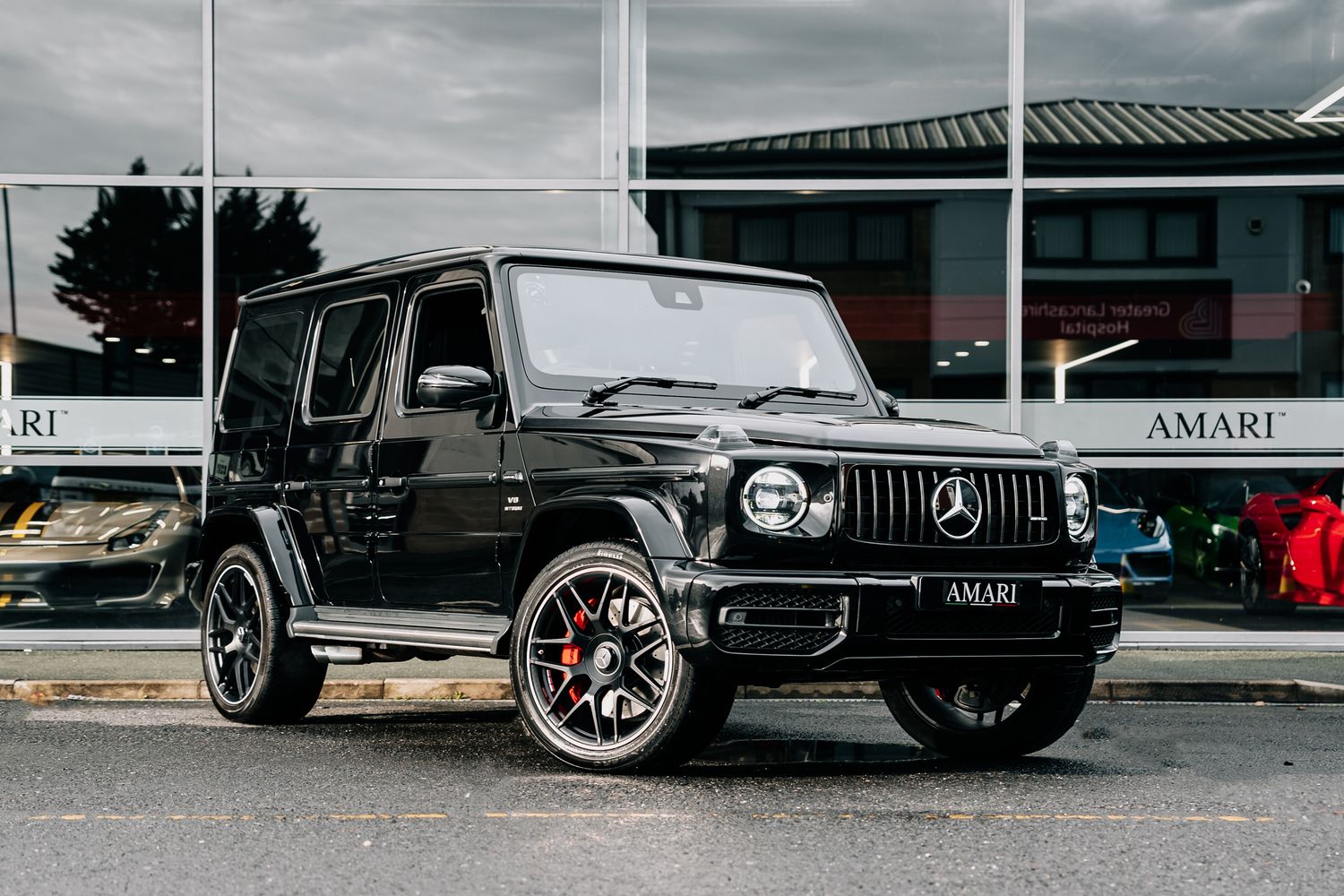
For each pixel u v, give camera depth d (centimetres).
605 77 1148
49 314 1125
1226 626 1111
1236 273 1134
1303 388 1126
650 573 565
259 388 809
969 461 590
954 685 662
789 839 488
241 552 791
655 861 459
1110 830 508
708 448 565
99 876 443
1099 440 1127
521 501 630
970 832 500
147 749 690
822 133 1145
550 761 652
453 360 682
